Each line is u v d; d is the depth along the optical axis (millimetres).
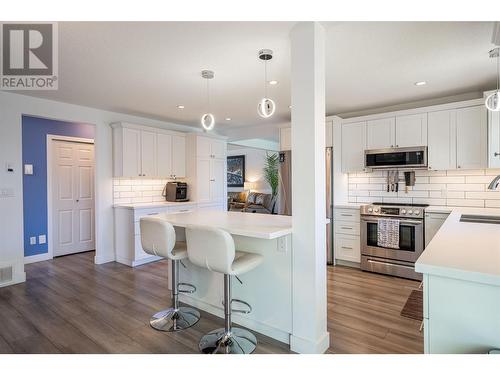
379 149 3994
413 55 2582
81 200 5227
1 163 3459
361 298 3039
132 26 2092
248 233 2025
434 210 3453
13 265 3533
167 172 5051
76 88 3447
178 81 3240
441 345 1171
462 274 1097
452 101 3777
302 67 2033
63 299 3064
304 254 2076
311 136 2006
